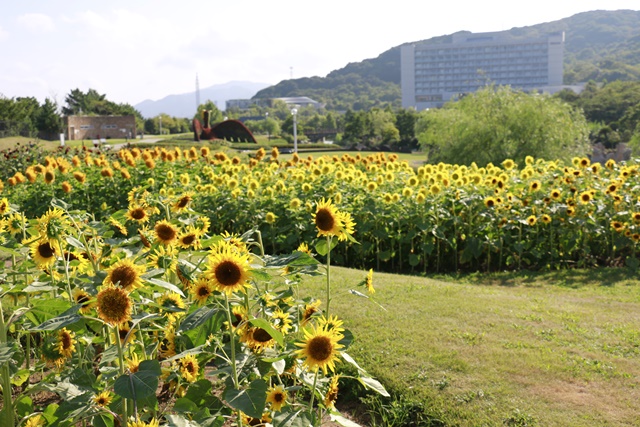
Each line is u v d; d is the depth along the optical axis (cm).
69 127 8038
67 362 353
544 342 550
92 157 1584
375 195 973
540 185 980
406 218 918
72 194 1195
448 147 3169
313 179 1103
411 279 795
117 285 250
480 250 898
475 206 945
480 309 645
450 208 941
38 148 1725
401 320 607
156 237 356
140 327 371
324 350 268
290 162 1346
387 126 7700
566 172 1023
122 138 8562
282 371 302
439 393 460
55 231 318
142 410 338
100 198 1186
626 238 902
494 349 532
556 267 916
